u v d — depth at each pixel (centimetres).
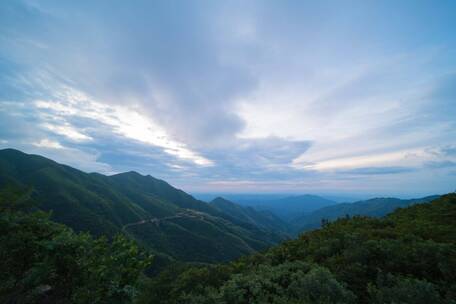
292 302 467
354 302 503
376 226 1135
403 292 466
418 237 779
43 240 623
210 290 583
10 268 575
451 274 536
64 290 636
